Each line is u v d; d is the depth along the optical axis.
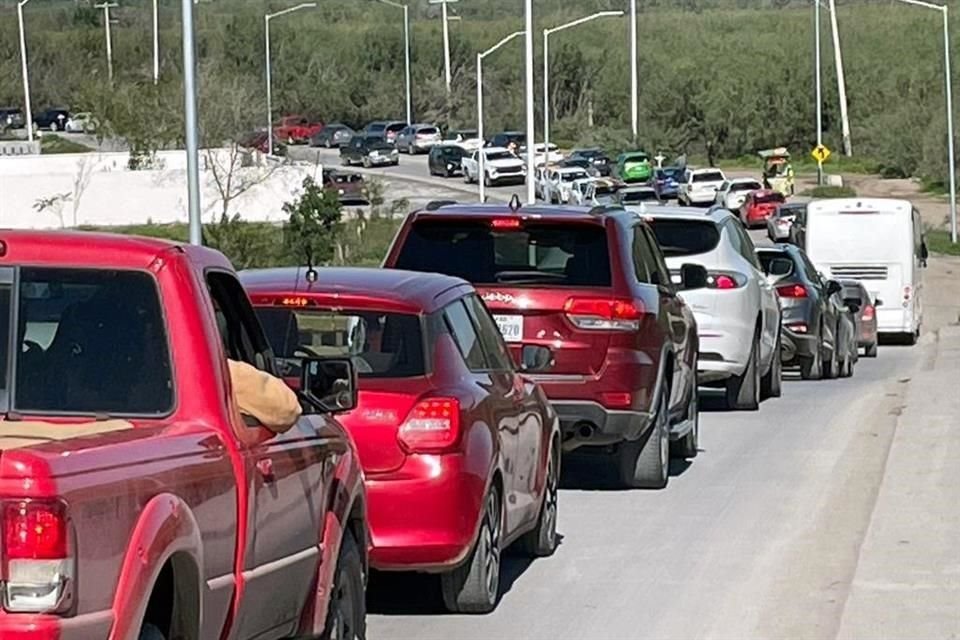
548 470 18.34
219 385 9.80
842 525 20.11
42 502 7.48
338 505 11.70
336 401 11.74
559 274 21.30
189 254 10.19
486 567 15.49
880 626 14.98
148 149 94.88
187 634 8.88
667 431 23.34
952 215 106.31
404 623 15.34
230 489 9.38
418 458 14.51
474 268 21.31
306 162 110.00
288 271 16.09
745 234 34.38
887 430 29.81
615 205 23.91
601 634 14.89
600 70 190.62
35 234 10.05
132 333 9.84
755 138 175.50
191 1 34.31
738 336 31.42
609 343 21.08
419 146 158.62
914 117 154.62
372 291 15.20
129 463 8.29
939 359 52.81
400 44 194.75
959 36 195.88
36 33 192.25
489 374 16.28
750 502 22.00
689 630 15.01
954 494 22.06
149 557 8.16
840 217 64.56
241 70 166.12
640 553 18.64
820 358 43.22
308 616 11.12
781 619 15.36
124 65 162.00
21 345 9.85
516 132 164.75
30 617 7.48
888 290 64.00
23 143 128.25
